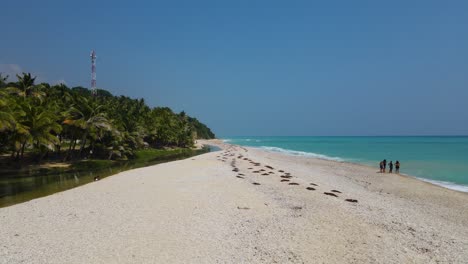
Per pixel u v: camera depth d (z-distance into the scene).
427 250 17.11
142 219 21.05
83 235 18.00
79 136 64.56
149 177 39.47
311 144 184.75
